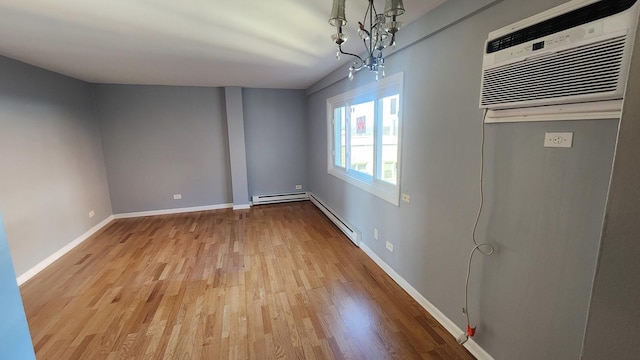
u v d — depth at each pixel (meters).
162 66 3.36
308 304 2.35
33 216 3.00
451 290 1.95
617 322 0.61
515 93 1.30
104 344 1.92
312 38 2.42
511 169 1.44
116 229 4.26
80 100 4.08
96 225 4.25
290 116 5.62
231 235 3.96
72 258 3.28
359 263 3.07
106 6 1.77
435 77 1.95
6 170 2.72
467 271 1.79
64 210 3.53
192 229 4.23
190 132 5.04
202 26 2.12
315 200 5.38
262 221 4.57
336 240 3.74
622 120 0.57
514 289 1.48
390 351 1.83
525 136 1.35
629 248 0.58
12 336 1.04
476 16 1.57
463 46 1.68
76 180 3.83
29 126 3.04
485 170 1.60
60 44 2.48
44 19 1.95
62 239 3.45
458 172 1.80
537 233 1.33
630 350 0.60
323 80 4.34
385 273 2.85
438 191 2.01
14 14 1.87
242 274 2.86
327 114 4.40
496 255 1.57
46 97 3.35
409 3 1.79
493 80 1.41
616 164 0.59
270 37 2.38
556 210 1.24
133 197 4.88
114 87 4.54
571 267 1.20
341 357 1.78
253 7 1.81
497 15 1.44
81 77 3.94
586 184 1.12
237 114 5.11
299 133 5.73
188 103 4.96
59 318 2.20
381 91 2.78
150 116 4.79
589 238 1.13
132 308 2.32
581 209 1.15
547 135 1.25
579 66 1.04
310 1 1.73
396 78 2.41
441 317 2.07
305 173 5.90
